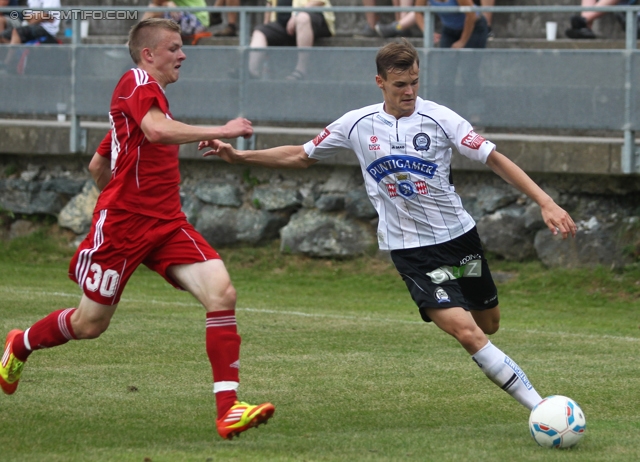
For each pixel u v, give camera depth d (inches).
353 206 1530.5
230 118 1569.9
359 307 1298.0
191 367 877.2
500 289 1402.6
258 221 1592.0
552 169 1408.7
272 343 1016.2
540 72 1397.6
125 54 1617.9
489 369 650.2
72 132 1658.5
